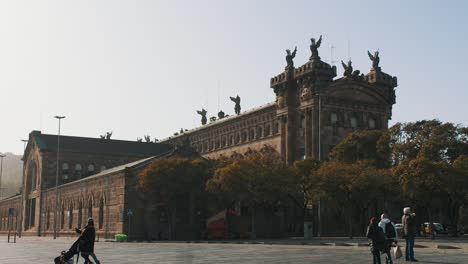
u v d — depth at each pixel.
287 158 111.88
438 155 78.69
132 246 61.38
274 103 118.56
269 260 34.53
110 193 93.88
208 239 89.12
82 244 26.89
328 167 76.06
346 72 113.69
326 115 108.12
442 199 79.62
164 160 86.06
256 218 95.31
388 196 79.81
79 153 143.88
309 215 100.56
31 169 151.38
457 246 45.06
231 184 79.56
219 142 142.88
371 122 115.06
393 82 119.44
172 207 88.88
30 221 146.50
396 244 27.33
